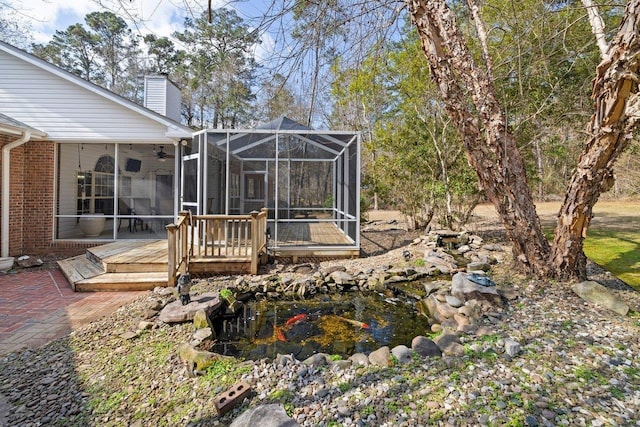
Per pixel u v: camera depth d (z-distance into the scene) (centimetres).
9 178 738
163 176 877
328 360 293
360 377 257
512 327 339
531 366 261
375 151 1119
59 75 792
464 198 945
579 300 405
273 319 455
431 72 437
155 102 988
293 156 844
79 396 245
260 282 559
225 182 777
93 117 816
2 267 646
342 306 506
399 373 261
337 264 696
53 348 320
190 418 216
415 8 408
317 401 227
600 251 689
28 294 498
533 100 678
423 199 1045
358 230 739
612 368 255
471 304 407
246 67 417
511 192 469
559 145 811
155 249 706
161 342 332
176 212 865
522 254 494
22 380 266
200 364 279
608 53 356
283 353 350
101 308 437
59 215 825
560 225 455
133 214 871
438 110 918
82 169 847
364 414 211
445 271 621
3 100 791
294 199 869
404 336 396
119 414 224
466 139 457
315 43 395
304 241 783
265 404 225
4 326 375
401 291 555
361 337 393
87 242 817
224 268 601
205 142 719
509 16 550
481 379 245
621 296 424
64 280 580
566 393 225
